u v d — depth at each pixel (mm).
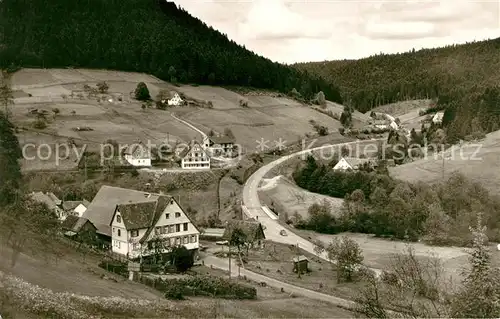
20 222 65438
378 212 115938
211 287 60656
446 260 70062
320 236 113500
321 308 56969
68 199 128000
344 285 74000
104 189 98875
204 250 96438
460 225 101812
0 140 150875
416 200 116312
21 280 42156
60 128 181000
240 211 133000
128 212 81438
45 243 64812
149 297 51094
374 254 93125
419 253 85312
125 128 197125
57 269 53750
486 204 113312
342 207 126312
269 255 95688
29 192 110312
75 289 46094
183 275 70438
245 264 86875
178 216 85312
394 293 28547
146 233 80750
